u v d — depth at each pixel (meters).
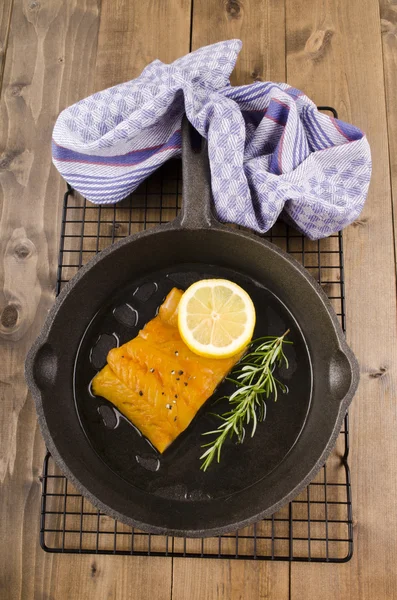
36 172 0.67
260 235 0.64
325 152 0.59
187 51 0.69
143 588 0.60
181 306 0.56
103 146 0.58
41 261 0.65
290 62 0.68
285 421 0.58
